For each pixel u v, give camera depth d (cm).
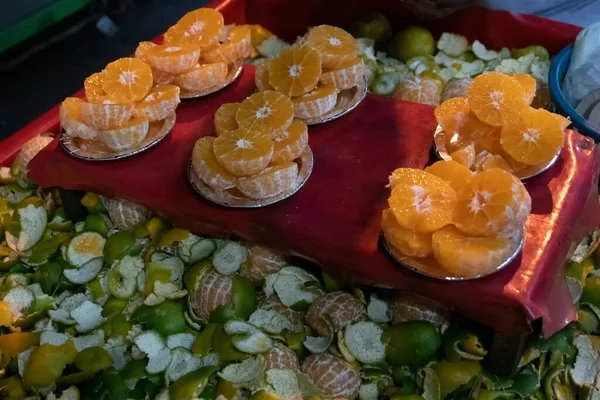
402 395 109
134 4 183
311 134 124
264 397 108
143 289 121
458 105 118
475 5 152
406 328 111
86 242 126
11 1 166
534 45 150
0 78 169
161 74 129
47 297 122
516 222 103
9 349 117
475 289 104
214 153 115
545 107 140
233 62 134
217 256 120
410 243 105
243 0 164
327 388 110
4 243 131
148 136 125
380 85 143
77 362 114
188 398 108
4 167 137
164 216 122
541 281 104
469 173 108
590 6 163
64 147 124
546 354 112
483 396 108
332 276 115
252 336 112
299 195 116
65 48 173
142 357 115
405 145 121
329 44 126
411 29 152
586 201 114
